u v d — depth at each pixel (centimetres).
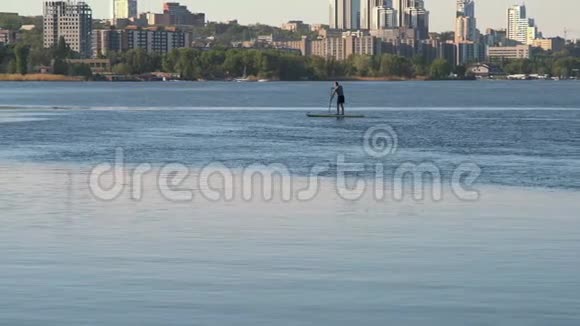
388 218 2177
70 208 2317
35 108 9394
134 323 1274
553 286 1479
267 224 2080
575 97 14750
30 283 1488
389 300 1397
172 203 2430
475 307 1359
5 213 2225
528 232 1973
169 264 1639
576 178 3075
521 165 3547
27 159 3709
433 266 1628
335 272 1579
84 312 1324
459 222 2112
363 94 16950
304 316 1312
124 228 2017
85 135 5212
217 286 1476
